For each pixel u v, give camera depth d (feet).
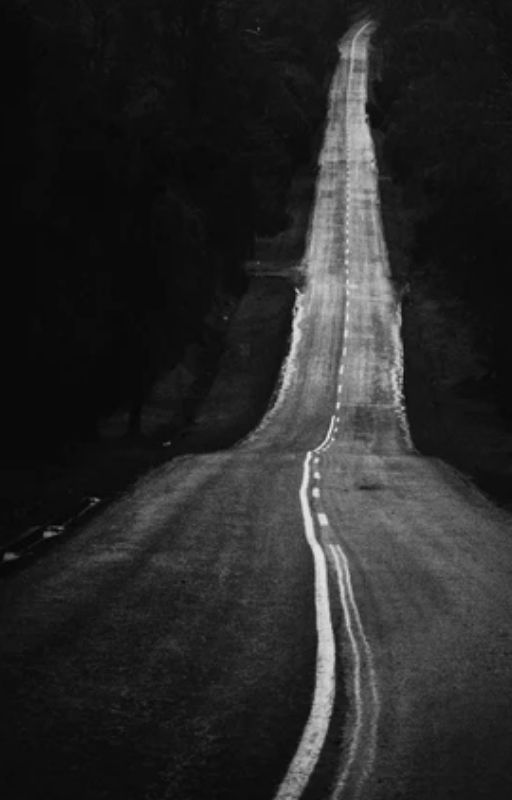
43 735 21.40
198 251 183.01
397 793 18.54
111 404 117.08
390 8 617.62
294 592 39.91
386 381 223.71
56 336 90.99
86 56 188.34
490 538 59.41
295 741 21.43
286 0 568.41
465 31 303.89
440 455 138.72
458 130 202.59
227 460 117.70
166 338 140.67
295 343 254.88
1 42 84.58
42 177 93.97
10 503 68.13
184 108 296.30
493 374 201.26
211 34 320.91
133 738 21.39
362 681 26.89
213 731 22.03
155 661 28.22
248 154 318.86
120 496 76.43
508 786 19.27
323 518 67.00
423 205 361.51
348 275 317.63
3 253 84.38
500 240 166.71
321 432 176.65
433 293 294.66
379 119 487.61
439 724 23.30
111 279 118.21
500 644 32.01
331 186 411.75
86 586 39.47
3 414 91.45
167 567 45.01
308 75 526.57
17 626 32.01
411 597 39.60
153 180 125.08
